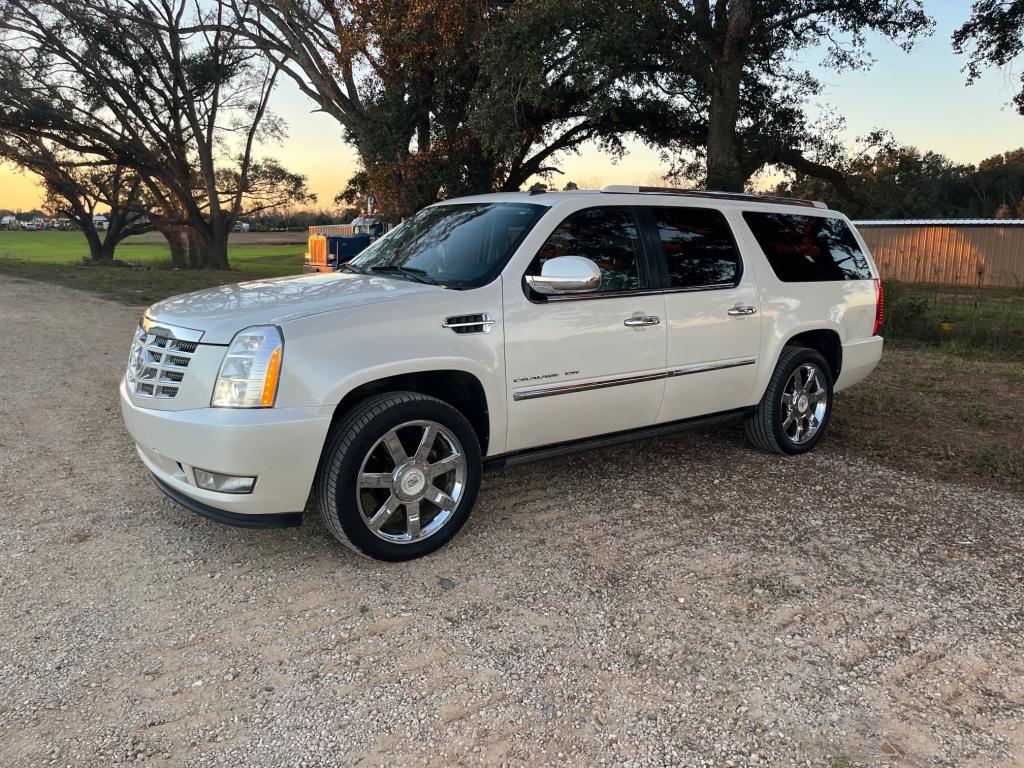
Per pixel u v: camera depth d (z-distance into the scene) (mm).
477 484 3895
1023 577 3654
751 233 5145
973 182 59188
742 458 5480
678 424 4875
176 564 3670
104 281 21344
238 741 2441
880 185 21297
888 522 4316
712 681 2795
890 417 6844
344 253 15961
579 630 3123
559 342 4105
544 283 3945
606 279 4348
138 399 3643
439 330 3695
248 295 3869
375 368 3484
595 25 14352
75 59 32594
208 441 3270
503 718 2574
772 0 14969
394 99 20219
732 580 3572
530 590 3455
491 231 4324
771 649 3006
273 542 3932
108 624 3121
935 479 5121
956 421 6711
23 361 8820
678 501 4594
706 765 2371
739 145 18688
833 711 2639
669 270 4625
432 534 3764
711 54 16031
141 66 34312
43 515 4227
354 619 3189
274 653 2936
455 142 20078
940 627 3191
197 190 39750
